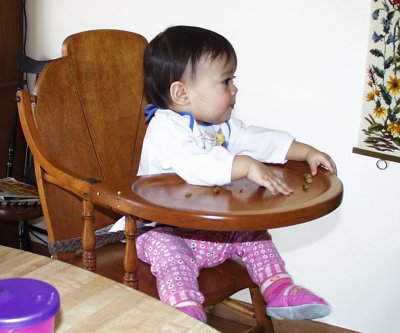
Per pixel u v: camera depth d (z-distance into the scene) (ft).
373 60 5.41
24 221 6.79
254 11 5.84
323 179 4.09
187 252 4.20
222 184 3.80
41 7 7.03
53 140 4.67
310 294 3.95
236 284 4.38
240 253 4.45
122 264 4.52
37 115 4.57
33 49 7.21
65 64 4.79
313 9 5.60
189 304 3.72
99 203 3.89
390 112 5.42
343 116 5.71
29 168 6.97
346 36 5.52
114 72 5.11
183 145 4.10
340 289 6.19
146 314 2.43
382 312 6.05
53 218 4.59
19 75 6.97
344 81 5.62
